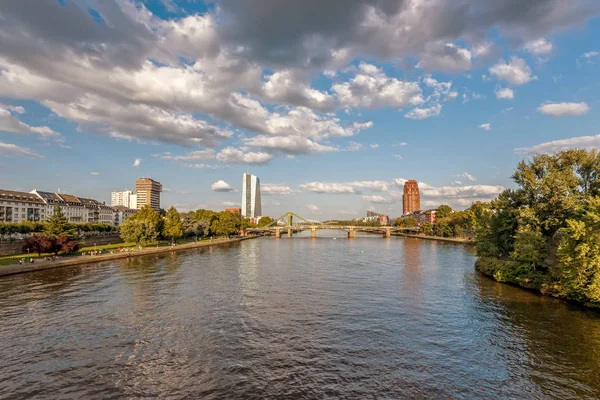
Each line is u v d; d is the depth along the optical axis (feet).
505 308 159.02
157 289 200.95
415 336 123.95
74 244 329.31
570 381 92.32
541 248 196.65
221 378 93.45
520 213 209.56
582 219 165.17
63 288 202.80
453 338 121.90
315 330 129.90
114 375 95.45
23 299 176.04
